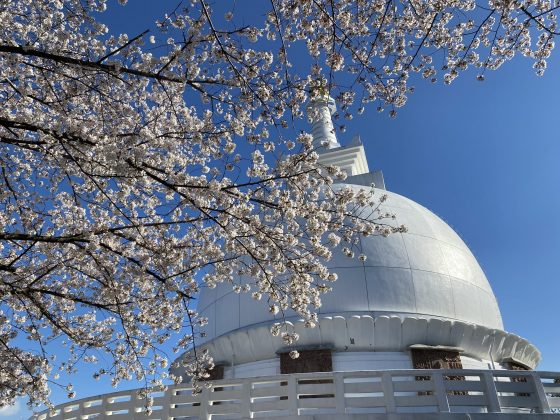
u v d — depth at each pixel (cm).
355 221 894
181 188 808
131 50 745
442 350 1509
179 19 710
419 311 1555
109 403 1259
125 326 938
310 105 740
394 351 1498
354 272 1583
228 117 863
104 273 895
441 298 1614
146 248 881
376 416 1024
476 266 1883
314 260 899
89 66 677
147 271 851
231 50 700
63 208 1035
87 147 747
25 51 655
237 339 1574
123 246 960
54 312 1027
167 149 875
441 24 762
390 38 743
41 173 1028
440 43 778
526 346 1733
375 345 1486
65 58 673
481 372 1122
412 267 1639
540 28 751
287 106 707
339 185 1969
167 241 923
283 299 880
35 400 937
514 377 1131
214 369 1617
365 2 712
